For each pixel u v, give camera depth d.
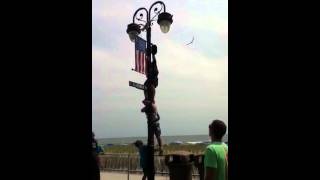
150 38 8.68
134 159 18.30
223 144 4.44
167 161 8.25
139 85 8.27
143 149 8.77
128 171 16.50
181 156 8.08
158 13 8.92
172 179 8.14
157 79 8.46
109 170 18.80
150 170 8.12
